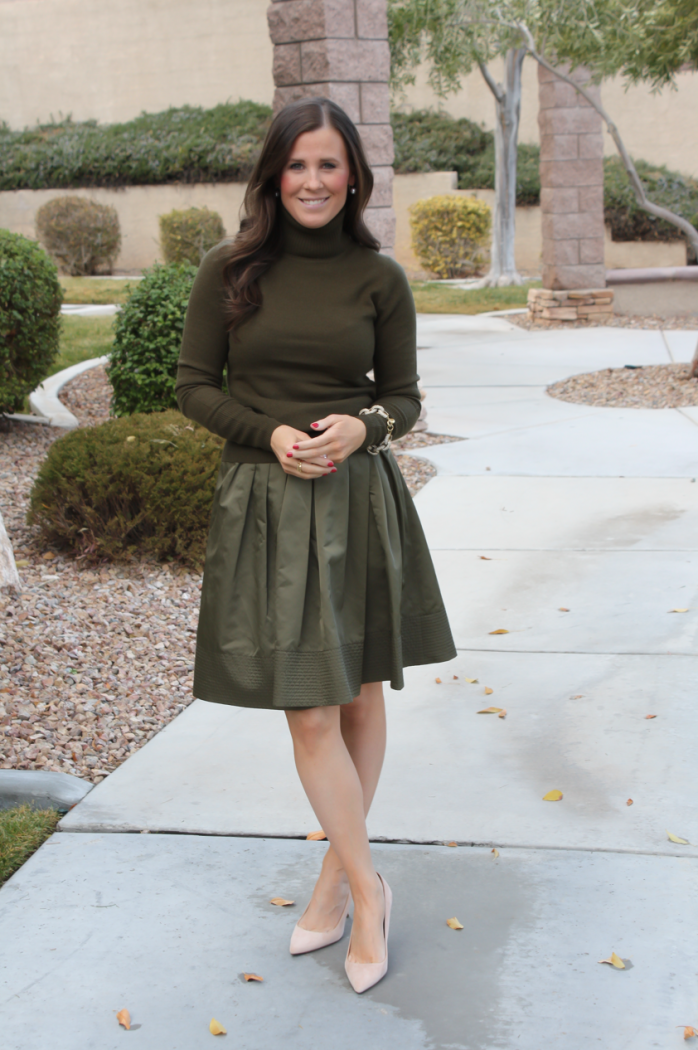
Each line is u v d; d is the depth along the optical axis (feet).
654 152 65.92
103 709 11.12
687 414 25.35
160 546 15.75
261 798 9.17
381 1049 6.20
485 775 9.43
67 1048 6.30
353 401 6.91
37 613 13.61
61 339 37.76
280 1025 6.44
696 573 14.52
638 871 7.86
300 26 21.48
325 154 6.44
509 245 58.80
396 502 7.18
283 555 6.57
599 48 27.55
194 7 70.74
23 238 22.86
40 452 22.75
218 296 6.82
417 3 34.99
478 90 69.56
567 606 13.58
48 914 7.60
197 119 70.64
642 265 63.87
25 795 9.27
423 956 7.03
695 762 9.50
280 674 6.48
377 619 6.97
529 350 36.96
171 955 7.13
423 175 67.62
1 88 76.48
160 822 8.82
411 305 7.14
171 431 16.35
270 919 7.51
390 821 8.69
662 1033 6.23
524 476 20.34
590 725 10.34
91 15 73.00
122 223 71.00
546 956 6.97
